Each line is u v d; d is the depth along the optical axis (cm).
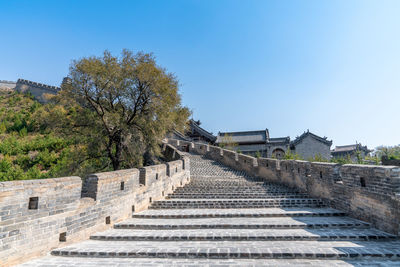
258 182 1526
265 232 638
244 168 1992
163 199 1138
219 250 505
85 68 1344
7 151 2362
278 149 4138
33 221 488
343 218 791
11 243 441
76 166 1586
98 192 690
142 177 986
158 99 1548
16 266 438
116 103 1584
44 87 4816
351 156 4078
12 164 2159
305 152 3938
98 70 1371
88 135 1552
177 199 1111
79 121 1550
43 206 515
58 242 545
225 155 2286
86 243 591
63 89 1440
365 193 727
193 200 1052
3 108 3953
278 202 1016
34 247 486
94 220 664
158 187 1115
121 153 1647
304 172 1205
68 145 2531
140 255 500
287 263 454
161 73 1575
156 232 665
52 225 533
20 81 5131
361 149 4216
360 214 752
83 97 1446
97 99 1488
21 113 3794
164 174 1202
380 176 655
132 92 1545
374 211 681
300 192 1235
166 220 795
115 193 770
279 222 726
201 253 492
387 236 585
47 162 2238
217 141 4472
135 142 1584
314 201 1026
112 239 621
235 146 4191
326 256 474
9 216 441
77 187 617
